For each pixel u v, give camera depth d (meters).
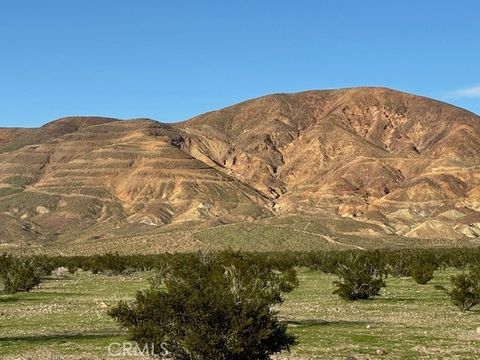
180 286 20.56
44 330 32.69
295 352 25.34
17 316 38.84
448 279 72.38
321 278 79.31
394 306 44.34
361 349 26.11
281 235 172.00
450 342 27.88
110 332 31.75
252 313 19.94
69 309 42.66
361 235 194.25
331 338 29.05
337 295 53.22
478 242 188.25
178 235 173.38
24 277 59.94
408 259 85.31
